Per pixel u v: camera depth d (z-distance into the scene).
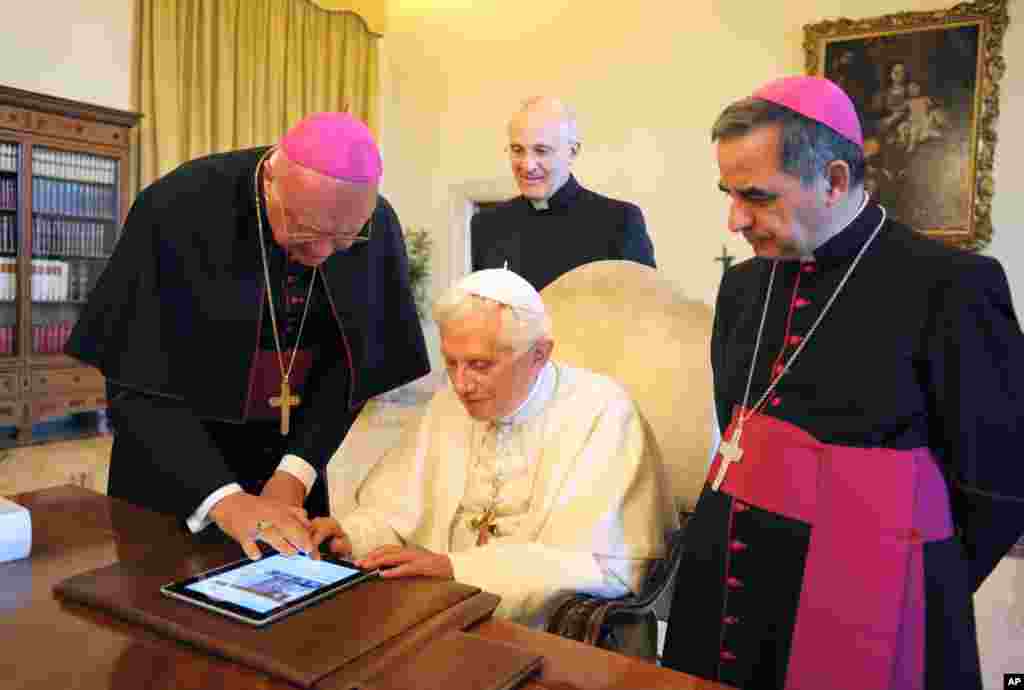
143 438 1.64
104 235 6.52
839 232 1.27
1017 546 4.18
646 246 3.19
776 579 1.26
